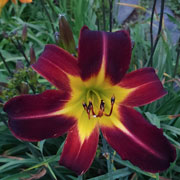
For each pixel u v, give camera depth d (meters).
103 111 0.19
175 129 0.28
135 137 0.18
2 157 0.26
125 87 0.19
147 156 0.18
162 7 0.25
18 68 0.21
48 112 0.17
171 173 0.28
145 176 0.29
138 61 0.37
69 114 0.18
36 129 0.16
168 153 0.17
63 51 0.17
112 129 0.19
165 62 0.33
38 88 0.22
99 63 0.17
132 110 0.19
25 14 0.54
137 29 0.39
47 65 0.17
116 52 0.17
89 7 0.43
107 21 0.41
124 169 0.27
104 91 0.20
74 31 0.42
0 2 0.26
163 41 0.31
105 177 0.25
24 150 0.30
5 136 0.29
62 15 0.20
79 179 0.21
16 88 0.21
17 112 0.16
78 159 0.17
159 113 0.31
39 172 0.24
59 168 0.27
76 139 0.18
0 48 0.42
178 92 0.32
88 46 0.16
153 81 0.18
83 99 0.20
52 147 0.30
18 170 0.28
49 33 0.43
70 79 0.17
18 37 0.25
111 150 0.26
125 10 0.58
